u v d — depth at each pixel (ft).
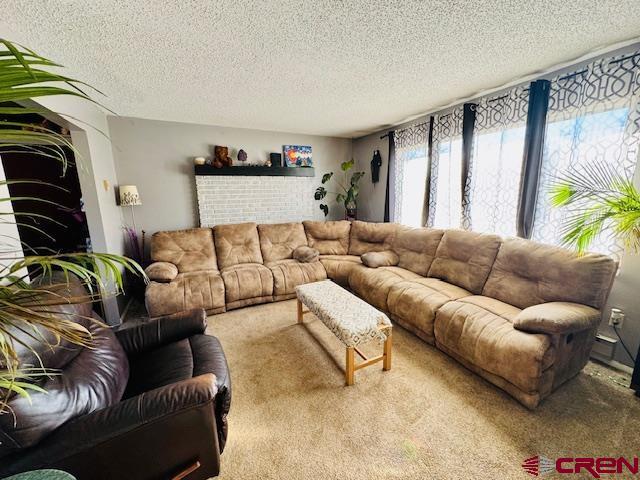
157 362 4.75
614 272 5.39
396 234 11.00
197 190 11.56
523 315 5.32
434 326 6.75
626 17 4.61
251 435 4.59
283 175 12.85
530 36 5.19
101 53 5.50
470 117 8.54
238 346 7.30
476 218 8.88
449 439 4.46
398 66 6.33
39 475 2.34
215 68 6.29
